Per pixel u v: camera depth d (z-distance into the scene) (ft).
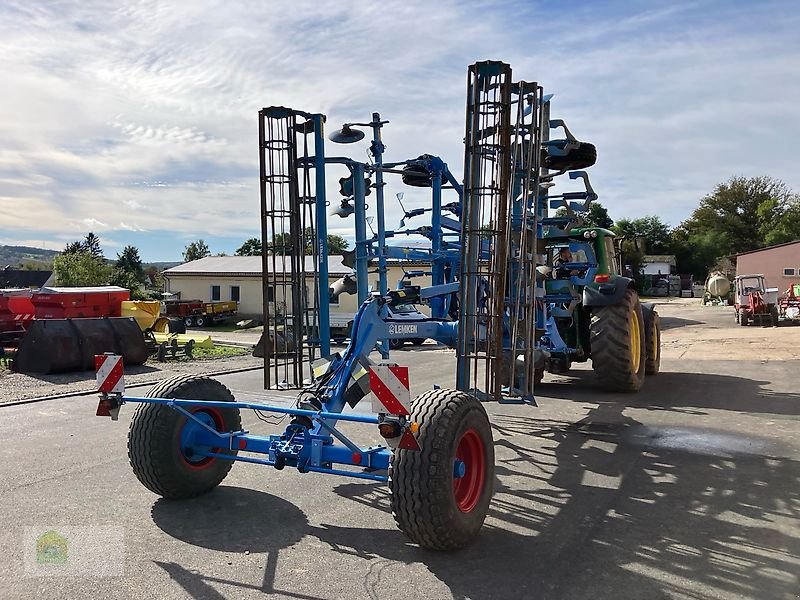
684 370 37.17
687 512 14.46
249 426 22.81
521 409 26.09
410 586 10.96
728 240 229.66
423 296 16.92
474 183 15.46
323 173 17.71
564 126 23.47
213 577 11.30
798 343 51.85
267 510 14.75
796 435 21.33
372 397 11.36
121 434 22.53
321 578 11.26
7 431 23.09
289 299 17.97
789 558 11.97
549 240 29.58
